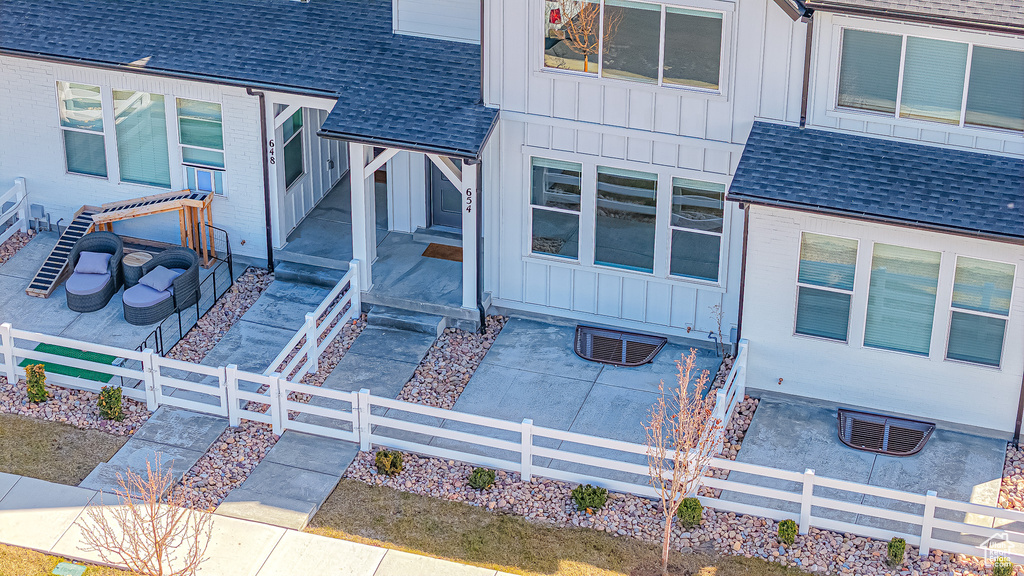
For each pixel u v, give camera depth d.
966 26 19.11
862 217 19.56
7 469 20.05
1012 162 20.12
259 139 24.30
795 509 19.53
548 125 22.22
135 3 25.16
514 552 18.67
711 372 22.56
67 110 25.45
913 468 20.36
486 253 23.64
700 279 22.64
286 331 23.75
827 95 20.66
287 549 18.61
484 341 23.47
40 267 25.34
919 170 20.17
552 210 22.97
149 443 20.72
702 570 18.34
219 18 24.70
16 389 21.92
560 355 23.09
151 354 21.06
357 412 20.36
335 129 22.14
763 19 20.36
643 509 19.42
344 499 19.66
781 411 21.70
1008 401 20.61
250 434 20.97
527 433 19.53
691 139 21.50
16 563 18.27
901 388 21.20
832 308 21.03
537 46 21.66
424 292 23.88
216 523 19.02
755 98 20.95
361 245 23.55
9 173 26.34
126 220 25.89
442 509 19.47
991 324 20.27
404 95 22.69
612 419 21.48
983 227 19.12
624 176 22.25
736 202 21.14
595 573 18.31
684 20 20.75
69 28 24.72
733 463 18.70
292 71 23.38
